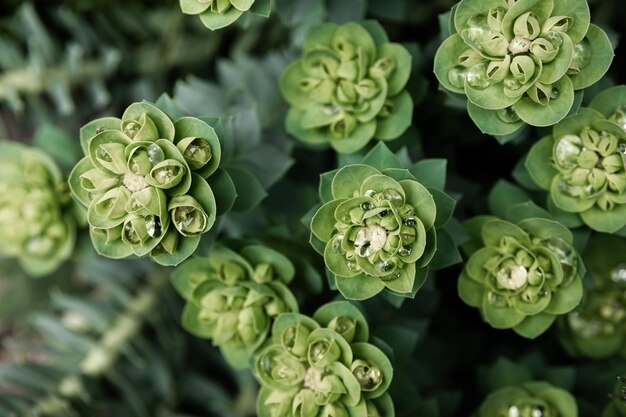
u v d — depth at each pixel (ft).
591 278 1.57
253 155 1.67
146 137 1.46
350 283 1.48
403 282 1.47
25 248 1.73
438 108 1.70
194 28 1.85
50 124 1.81
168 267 1.82
